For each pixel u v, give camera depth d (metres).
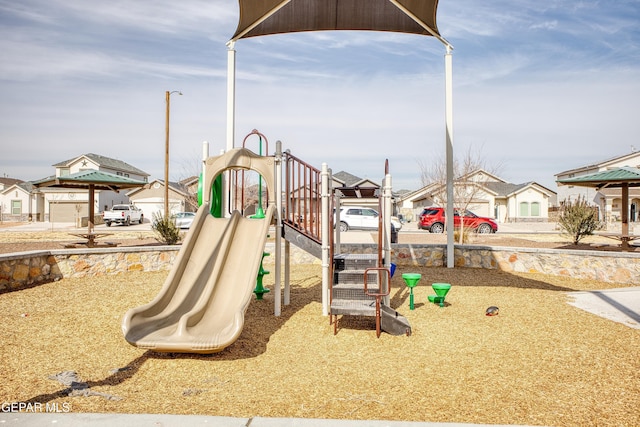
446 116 11.67
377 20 10.44
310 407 3.60
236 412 3.50
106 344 5.30
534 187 43.03
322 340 5.56
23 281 8.98
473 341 5.42
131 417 3.21
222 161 6.85
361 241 16.11
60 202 44.94
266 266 12.78
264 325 6.25
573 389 3.91
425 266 12.50
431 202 41.41
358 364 4.68
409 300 7.89
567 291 8.68
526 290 8.78
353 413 3.48
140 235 24.27
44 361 4.66
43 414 3.24
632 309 6.95
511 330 5.88
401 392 3.90
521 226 33.34
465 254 12.23
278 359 4.85
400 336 5.66
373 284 6.39
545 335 5.62
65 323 6.16
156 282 9.74
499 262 11.68
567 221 17.08
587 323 6.15
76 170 45.94
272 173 6.71
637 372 4.30
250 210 9.10
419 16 9.61
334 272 6.55
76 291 8.51
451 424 3.05
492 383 4.08
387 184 6.70
